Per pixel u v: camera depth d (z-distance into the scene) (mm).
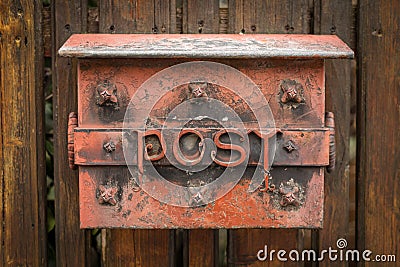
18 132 2014
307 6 2014
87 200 1720
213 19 2008
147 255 2100
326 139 1711
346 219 2092
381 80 2037
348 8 2025
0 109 1995
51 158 2287
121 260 2102
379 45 2027
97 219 1724
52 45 2012
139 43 1727
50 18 2023
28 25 1989
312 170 1729
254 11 2006
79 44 1691
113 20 1991
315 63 1711
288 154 1712
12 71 1995
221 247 2680
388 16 2021
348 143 2064
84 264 2074
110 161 1701
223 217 1730
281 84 1716
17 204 2033
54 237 2299
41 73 2020
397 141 2057
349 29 2033
